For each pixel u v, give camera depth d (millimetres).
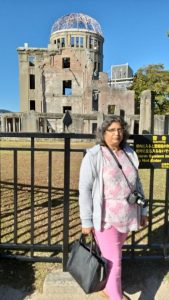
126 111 38375
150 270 3252
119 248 2539
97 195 2455
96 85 39562
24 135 3033
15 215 3266
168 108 35562
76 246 2660
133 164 2533
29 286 2939
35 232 3967
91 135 2977
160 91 35469
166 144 3031
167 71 38656
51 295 2857
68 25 48281
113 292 2473
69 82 42781
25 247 3268
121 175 2441
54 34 48844
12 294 2846
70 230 4086
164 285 3037
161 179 7918
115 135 2447
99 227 2449
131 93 38312
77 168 9180
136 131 28219
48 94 41719
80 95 41469
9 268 3170
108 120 2473
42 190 6199
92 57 46719
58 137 2980
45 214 4676
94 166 2447
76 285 2883
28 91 42156
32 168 3176
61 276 2992
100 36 49031
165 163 3055
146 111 22922
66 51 41281
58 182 6992
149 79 39062
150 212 3312
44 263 3275
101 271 2447
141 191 2641
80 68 41375
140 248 3322
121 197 2451
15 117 31031
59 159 11641
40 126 29109
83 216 2490
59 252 3457
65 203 3035
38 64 41625
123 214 2455
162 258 3311
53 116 28953
